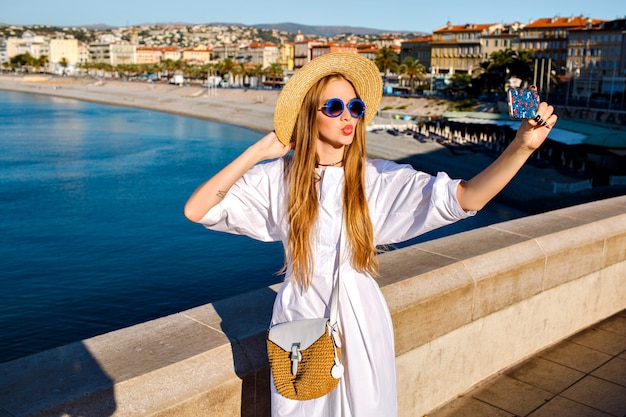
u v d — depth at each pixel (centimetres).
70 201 5031
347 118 207
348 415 210
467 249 382
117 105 15825
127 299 3092
